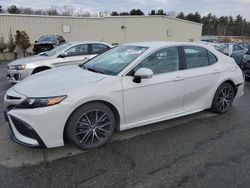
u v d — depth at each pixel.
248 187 2.54
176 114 4.05
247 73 8.38
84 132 3.17
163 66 3.81
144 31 29.77
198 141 3.59
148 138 3.65
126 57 3.78
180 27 31.50
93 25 28.17
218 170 2.84
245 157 3.14
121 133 3.80
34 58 7.27
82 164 2.92
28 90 3.09
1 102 5.41
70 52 7.41
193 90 4.14
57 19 26.08
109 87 3.23
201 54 4.34
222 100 4.69
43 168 2.82
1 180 2.59
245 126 4.19
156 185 2.55
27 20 24.56
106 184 2.56
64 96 2.93
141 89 3.49
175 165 2.93
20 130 2.96
